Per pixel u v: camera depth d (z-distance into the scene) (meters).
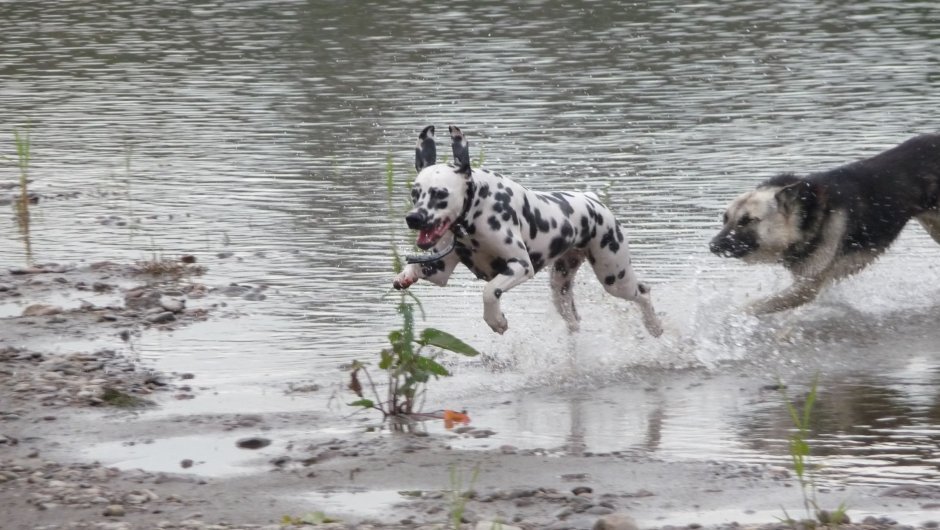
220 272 15.40
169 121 24.25
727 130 21.92
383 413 10.76
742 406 11.05
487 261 11.70
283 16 36.12
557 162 19.91
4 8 38.91
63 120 24.56
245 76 28.22
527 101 24.64
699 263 15.28
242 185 19.59
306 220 17.61
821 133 21.50
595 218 12.28
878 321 13.84
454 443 10.02
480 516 8.41
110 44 32.69
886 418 10.62
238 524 8.30
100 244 16.83
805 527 8.05
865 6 35.38
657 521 8.30
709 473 9.24
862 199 14.51
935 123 21.92
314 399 11.19
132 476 9.25
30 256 16.36
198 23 35.50
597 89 25.61
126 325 13.39
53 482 9.05
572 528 8.09
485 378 11.84
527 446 9.98
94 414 10.69
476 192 11.30
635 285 12.71
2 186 19.94
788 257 14.36
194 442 10.07
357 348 12.59
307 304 14.05
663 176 19.03
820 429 10.36
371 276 15.07
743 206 14.38
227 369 12.01
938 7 34.88
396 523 8.30
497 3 36.97
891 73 26.56
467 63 28.64
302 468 9.44
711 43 30.39
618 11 35.22
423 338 10.85
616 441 10.09
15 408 10.74
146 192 19.45
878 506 8.57
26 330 13.17
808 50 29.34
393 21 34.59
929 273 15.38
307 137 22.50
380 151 21.28
